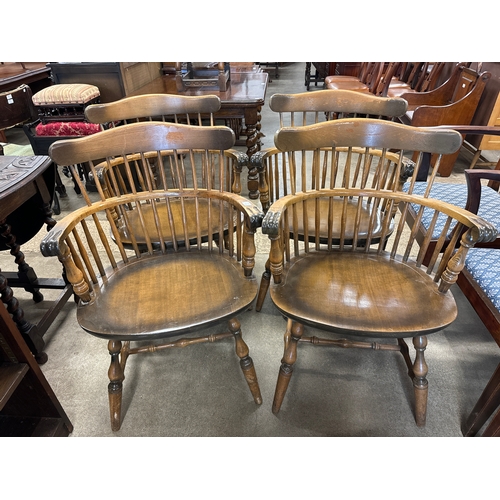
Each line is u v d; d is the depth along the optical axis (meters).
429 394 1.17
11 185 1.09
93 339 1.42
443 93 2.84
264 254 1.88
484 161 2.88
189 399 1.18
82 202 2.46
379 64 3.09
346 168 1.06
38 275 1.79
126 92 2.42
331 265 1.08
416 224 1.04
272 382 1.23
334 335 1.41
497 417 0.91
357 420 1.11
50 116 2.28
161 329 0.86
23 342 0.90
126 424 1.11
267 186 1.30
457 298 1.56
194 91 2.30
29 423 1.05
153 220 1.31
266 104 4.59
